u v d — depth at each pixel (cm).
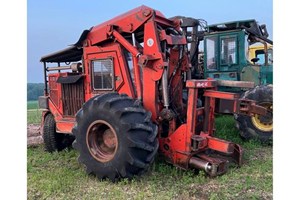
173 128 432
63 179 406
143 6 456
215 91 428
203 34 786
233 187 371
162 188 373
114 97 403
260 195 348
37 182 400
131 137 372
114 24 473
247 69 740
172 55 482
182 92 498
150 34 434
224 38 762
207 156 414
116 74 469
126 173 380
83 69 514
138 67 449
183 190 366
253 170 428
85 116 409
